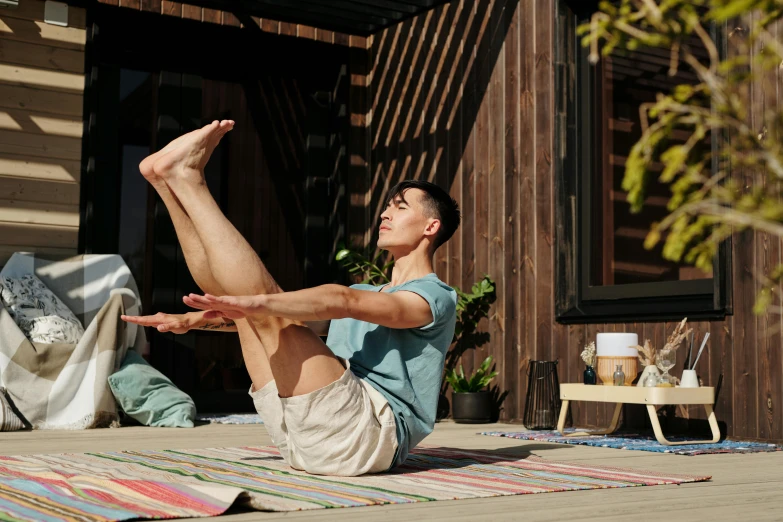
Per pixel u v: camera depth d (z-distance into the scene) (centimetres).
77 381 433
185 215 212
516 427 468
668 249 74
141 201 564
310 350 205
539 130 489
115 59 561
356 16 591
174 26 575
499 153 517
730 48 375
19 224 522
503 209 512
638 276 438
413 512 171
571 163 472
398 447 221
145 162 205
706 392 365
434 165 571
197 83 585
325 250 632
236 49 602
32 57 533
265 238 611
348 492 191
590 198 466
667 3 73
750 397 369
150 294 561
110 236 549
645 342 386
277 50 614
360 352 228
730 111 70
